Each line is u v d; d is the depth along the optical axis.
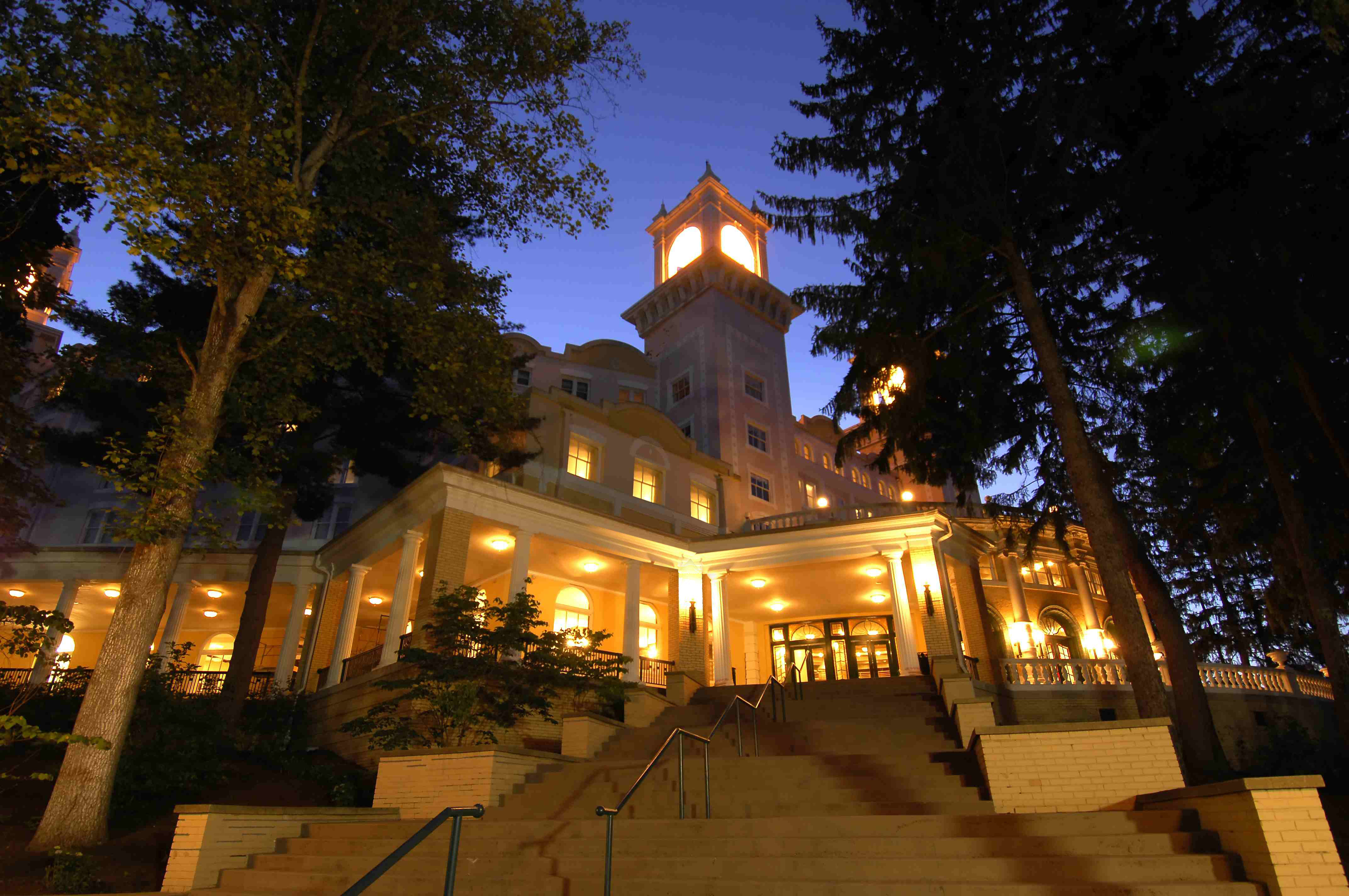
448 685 13.55
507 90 14.38
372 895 7.61
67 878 8.49
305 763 15.73
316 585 23.89
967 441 18.02
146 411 17.55
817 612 26.66
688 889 6.59
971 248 15.82
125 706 10.33
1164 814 6.84
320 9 13.04
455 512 18.03
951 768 9.68
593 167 14.73
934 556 20.62
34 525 25.27
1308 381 15.06
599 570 23.22
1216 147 13.59
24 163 11.04
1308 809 5.66
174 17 11.34
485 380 14.70
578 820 8.52
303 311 13.47
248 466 13.37
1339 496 16.64
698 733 14.27
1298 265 13.84
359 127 14.49
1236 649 26.88
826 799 9.12
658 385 38.34
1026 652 23.56
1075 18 15.49
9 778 11.24
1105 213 16.25
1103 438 18.83
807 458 38.41
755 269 45.97
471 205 16.38
